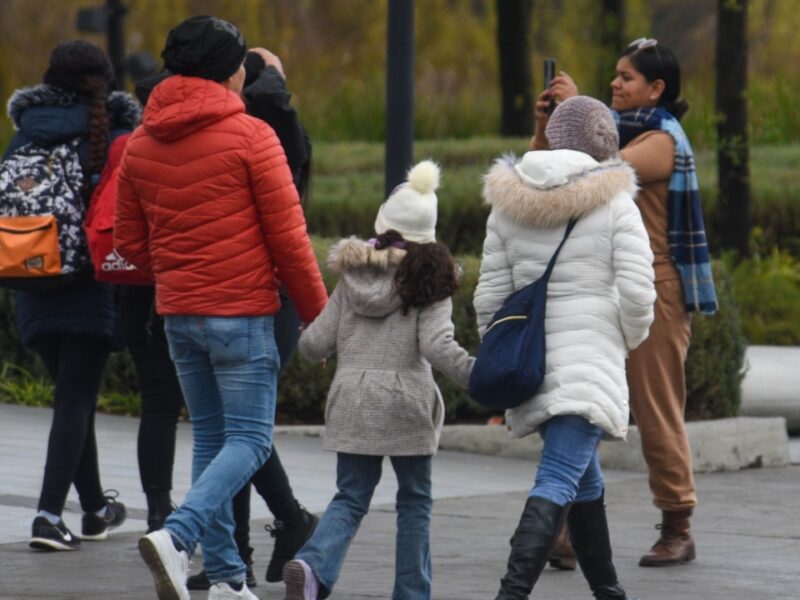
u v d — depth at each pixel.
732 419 38.91
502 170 20.77
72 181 24.69
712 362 39.28
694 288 25.31
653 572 24.83
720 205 58.09
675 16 111.62
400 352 20.39
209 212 20.11
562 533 24.95
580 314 20.20
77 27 63.94
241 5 103.56
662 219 25.39
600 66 64.19
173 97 20.19
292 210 20.28
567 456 20.02
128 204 20.86
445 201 60.34
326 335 20.77
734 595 22.95
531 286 20.34
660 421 25.36
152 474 24.09
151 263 21.25
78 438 25.28
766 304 54.28
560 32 86.69
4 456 34.53
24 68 99.88
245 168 20.12
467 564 25.34
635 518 30.45
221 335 20.25
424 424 20.33
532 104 74.81
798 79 81.56
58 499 25.31
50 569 23.98
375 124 82.31
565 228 20.36
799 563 25.59
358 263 20.44
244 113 20.50
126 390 43.00
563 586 23.70
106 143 24.66
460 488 33.66
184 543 19.77
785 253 62.41
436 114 81.38
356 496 20.67
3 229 24.36
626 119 25.66
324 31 106.25
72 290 24.84
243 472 20.30
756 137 75.69
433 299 20.17
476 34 102.44
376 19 105.88
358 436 20.28
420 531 20.61
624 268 20.02
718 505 32.19
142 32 100.38
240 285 20.25
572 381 19.98
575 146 21.11
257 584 23.33
